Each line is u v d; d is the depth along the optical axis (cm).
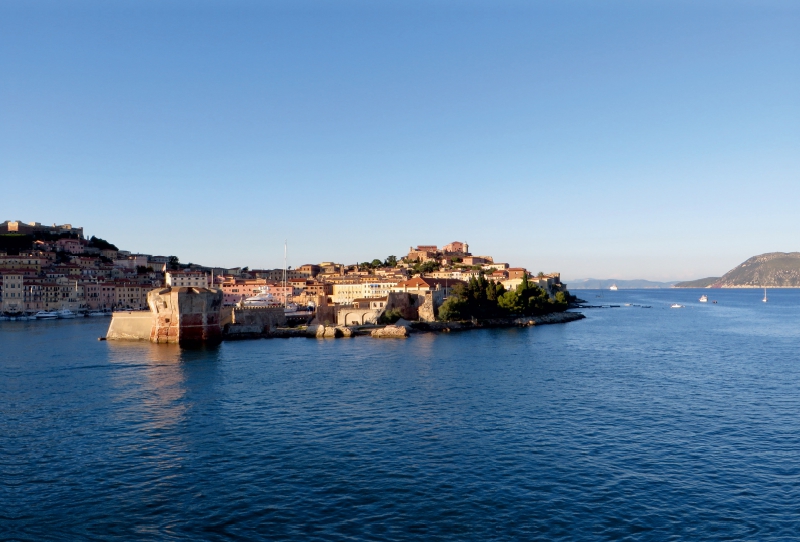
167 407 7412
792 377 9381
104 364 11038
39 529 4094
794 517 4153
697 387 8538
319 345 14238
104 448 5769
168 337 14675
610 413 6981
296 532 4009
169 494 4644
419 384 8800
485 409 7194
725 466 5153
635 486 4719
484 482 4822
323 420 6725
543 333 17200
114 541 3922
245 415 6981
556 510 4300
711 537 3894
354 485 4781
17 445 5862
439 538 3906
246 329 16450
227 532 4022
